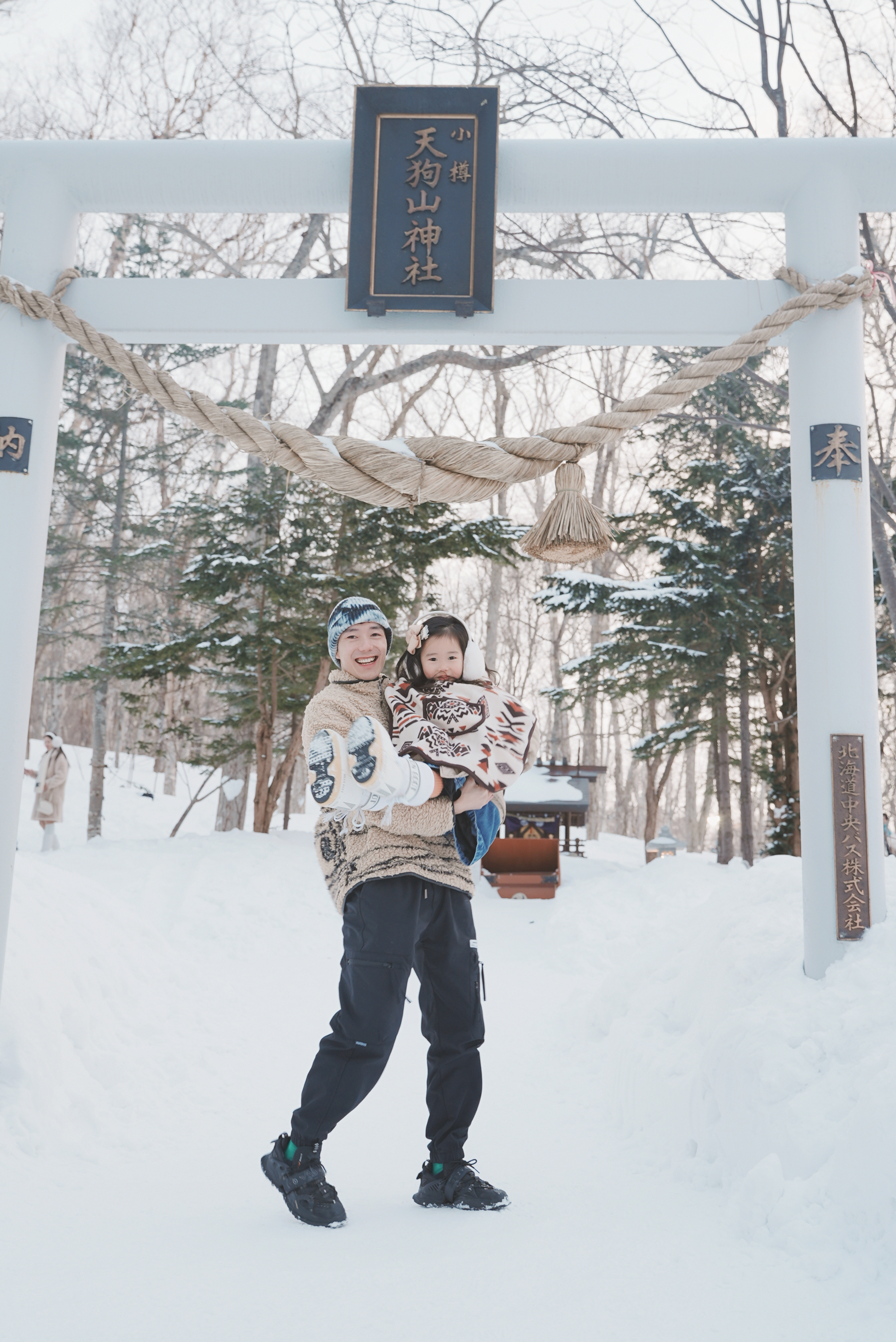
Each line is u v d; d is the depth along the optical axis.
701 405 14.36
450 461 3.30
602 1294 2.00
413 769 2.48
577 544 3.31
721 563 15.44
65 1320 1.86
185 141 3.86
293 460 3.38
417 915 2.68
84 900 5.85
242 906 9.45
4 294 3.63
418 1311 1.91
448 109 3.76
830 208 3.77
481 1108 3.98
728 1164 2.81
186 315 3.80
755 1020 3.02
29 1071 3.39
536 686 35.38
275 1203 2.71
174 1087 4.09
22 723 3.57
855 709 3.50
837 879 3.38
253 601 13.71
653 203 3.87
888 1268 2.02
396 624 14.02
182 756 27.92
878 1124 2.24
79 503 19.05
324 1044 2.62
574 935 9.12
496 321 3.76
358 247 3.71
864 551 3.61
